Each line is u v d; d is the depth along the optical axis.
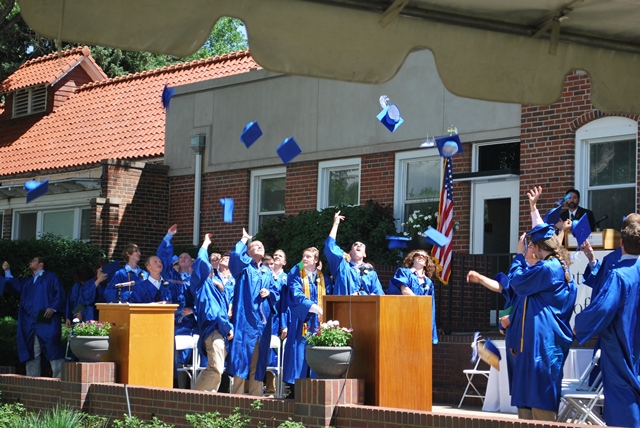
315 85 18.73
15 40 35.06
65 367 11.34
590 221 13.02
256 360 12.28
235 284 12.29
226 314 12.01
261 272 12.51
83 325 11.34
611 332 7.22
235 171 20.28
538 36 5.91
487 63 5.82
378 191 17.44
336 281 11.77
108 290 12.66
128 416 9.91
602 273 7.80
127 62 39.72
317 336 8.70
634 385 7.12
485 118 15.87
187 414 9.44
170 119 21.91
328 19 5.37
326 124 18.47
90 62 29.25
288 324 11.73
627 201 14.09
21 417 10.60
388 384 8.66
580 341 7.20
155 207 21.70
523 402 7.73
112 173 21.36
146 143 23.61
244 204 20.00
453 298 15.10
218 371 11.89
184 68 27.14
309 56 5.37
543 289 7.77
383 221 16.56
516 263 8.44
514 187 15.46
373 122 17.61
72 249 21.12
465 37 5.77
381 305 8.68
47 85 28.44
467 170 16.12
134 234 21.42
